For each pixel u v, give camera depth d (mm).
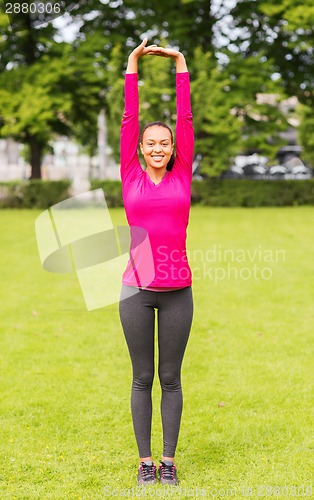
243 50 26500
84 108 27688
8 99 23906
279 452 4383
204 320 7934
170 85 22406
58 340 7191
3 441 4605
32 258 12586
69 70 24469
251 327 7621
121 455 4379
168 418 3922
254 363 6320
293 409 5164
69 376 6008
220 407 5215
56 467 4188
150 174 3867
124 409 5207
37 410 5188
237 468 4145
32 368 6242
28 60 26516
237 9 25422
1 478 4043
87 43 25000
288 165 39812
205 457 4328
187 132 3893
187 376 5961
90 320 8039
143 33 25406
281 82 26688
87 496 3789
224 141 24406
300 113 33938
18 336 7344
